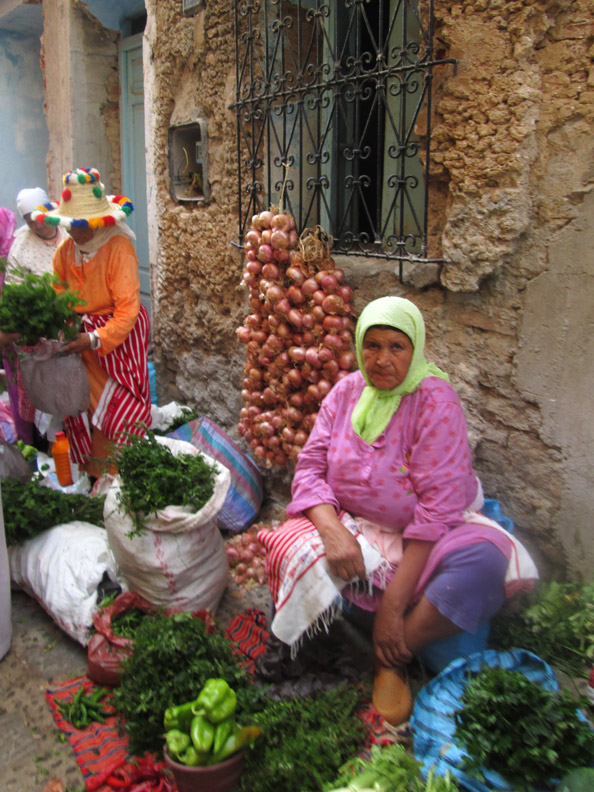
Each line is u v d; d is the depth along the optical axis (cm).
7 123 857
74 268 381
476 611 237
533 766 197
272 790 205
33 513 320
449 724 218
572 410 257
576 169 241
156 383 494
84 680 269
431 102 275
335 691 242
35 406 373
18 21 775
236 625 296
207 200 409
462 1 257
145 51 444
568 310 251
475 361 283
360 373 275
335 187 362
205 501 288
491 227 263
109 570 298
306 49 364
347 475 260
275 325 322
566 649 252
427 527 240
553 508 270
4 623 283
